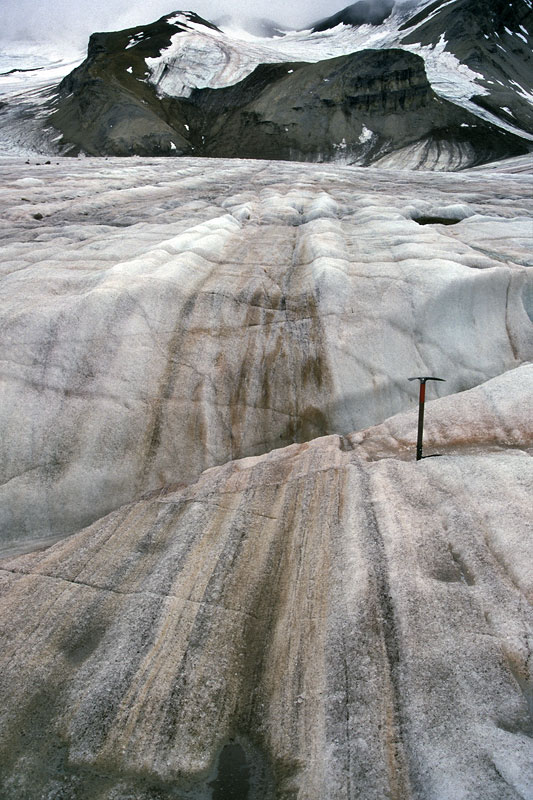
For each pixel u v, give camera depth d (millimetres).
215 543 7426
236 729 5230
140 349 11469
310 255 15805
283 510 7988
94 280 12922
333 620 5883
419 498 7555
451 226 20562
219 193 29656
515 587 5859
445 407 10164
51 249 15812
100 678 5645
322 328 12930
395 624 5617
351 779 4488
